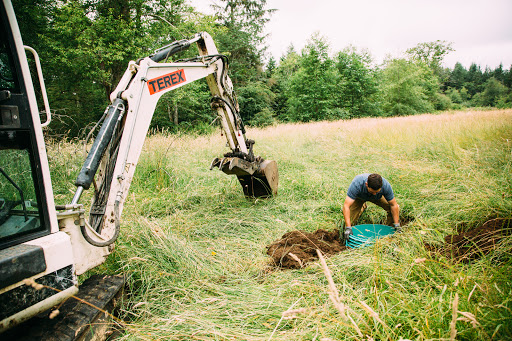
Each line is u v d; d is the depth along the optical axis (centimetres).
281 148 922
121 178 266
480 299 198
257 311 230
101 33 1340
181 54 1680
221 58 404
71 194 528
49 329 187
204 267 305
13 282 161
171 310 244
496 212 329
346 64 2883
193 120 2038
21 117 177
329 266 271
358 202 426
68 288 194
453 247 287
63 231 210
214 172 667
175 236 351
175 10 1606
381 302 211
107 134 249
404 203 445
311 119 2612
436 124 1100
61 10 1278
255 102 2506
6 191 177
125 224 369
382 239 309
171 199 514
